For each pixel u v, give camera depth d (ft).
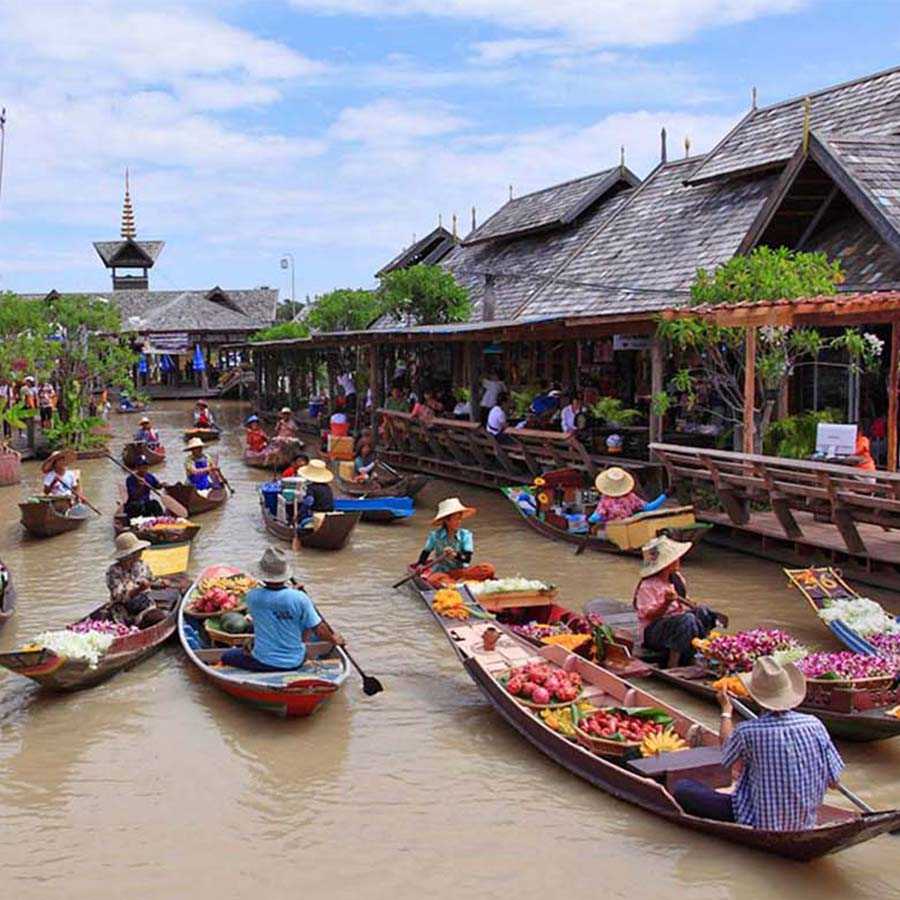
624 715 26.86
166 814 24.90
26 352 85.30
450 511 41.65
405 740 28.84
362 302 123.54
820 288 49.34
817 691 26.99
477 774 26.66
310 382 145.69
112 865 22.62
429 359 104.37
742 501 47.80
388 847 23.22
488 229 115.14
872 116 67.36
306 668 31.19
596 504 55.01
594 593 43.39
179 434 117.91
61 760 27.86
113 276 204.64
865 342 52.90
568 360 79.77
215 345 182.91
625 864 22.22
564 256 93.25
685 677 31.14
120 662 33.22
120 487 73.56
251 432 89.81
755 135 77.66
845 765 26.63
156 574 42.09
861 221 59.93
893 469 47.06
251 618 32.63
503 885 21.59
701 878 21.65
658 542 33.53
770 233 62.54
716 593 42.06
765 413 51.57
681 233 76.02
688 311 44.88
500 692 28.94
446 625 35.06
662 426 61.67
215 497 65.46
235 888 21.65
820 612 33.58
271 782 26.45
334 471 79.82
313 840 23.59
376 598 43.21
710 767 24.21
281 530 55.06
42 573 48.73
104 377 107.76
